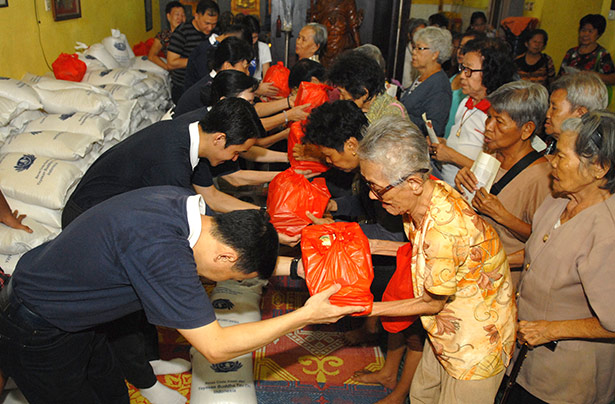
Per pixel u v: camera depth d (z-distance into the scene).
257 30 5.21
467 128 2.75
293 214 2.29
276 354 2.72
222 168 2.87
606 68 5.41
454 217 1.47
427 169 1.45
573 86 2.20
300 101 2.86
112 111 3.44
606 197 1.55
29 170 2.73
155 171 2.13
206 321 1.40
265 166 4.57
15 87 3.11
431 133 2.61
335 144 2.06
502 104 2.00
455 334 1.64
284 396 2.43
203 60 4.16
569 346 1.68
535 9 7.14
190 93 3.19
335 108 2.06
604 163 1.45
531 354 1.79
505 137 2.03
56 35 4.29
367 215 2.47
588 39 5.44
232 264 1.45
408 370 2.23
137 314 2.11
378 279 2.42
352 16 6.72
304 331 2.92
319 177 2.76
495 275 1.59
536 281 1.73
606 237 1.49
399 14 6.64
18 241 2.44
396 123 1.48
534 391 1.80
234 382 2.18
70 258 1.48
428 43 3.42
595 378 1.70
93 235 1.46
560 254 1.63
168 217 1.45
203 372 2.21
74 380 1.74
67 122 3.13
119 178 2.17
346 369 2.63
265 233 1.47
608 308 1.48
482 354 1.62
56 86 3.39
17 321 1.57
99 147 3.21
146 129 2.24
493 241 1.56
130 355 2.13
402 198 1.49
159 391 2.29
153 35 7.84
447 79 3.44
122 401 2.12
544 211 1.78
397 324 1.85
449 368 1.69
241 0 7.89
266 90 3.69
